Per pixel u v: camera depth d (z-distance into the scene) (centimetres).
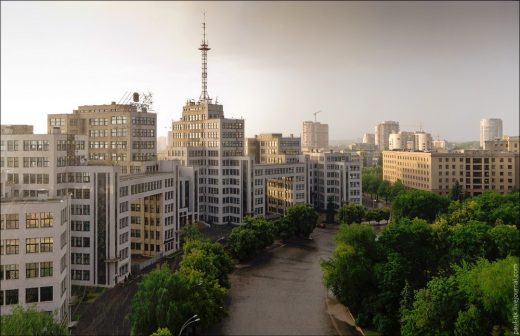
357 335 11025
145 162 19088
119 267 14488
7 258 9844
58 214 10138
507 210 18538
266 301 13312
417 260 12256
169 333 8181
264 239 17975
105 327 10988
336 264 12469
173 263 16725
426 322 9169
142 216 18075
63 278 10569
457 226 14088
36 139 13650
